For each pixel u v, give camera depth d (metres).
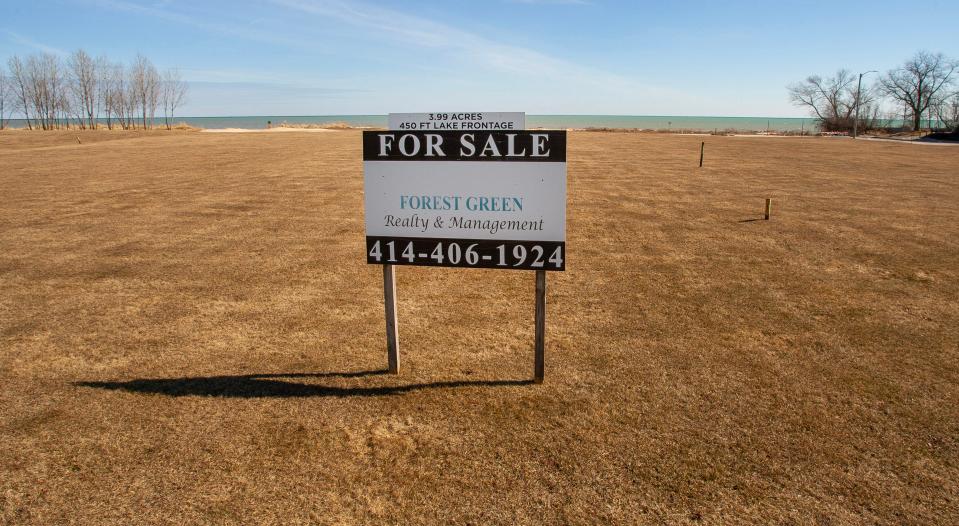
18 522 3.29
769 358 5.61
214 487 3.63
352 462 3.89
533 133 4.56
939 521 3.33
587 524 3.30
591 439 4.16
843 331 6.34
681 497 3.53
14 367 5.38
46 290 7.86
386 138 4.80
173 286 8.06
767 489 3.61
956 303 7.33
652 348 5.86
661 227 12.41
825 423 4.39
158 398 4.76
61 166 25.33
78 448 4.04
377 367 5.40
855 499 3.52
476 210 4.76
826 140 56.94
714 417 4.47
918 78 84.62
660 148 39.53
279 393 4.85
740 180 20.97
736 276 8.58
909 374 5.26
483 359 5.59
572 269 9.00
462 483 3.67
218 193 17.20
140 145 39.31
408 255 4.94
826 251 10.18
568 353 5.73
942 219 13.34
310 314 6.91
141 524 3.29
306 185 18.91
